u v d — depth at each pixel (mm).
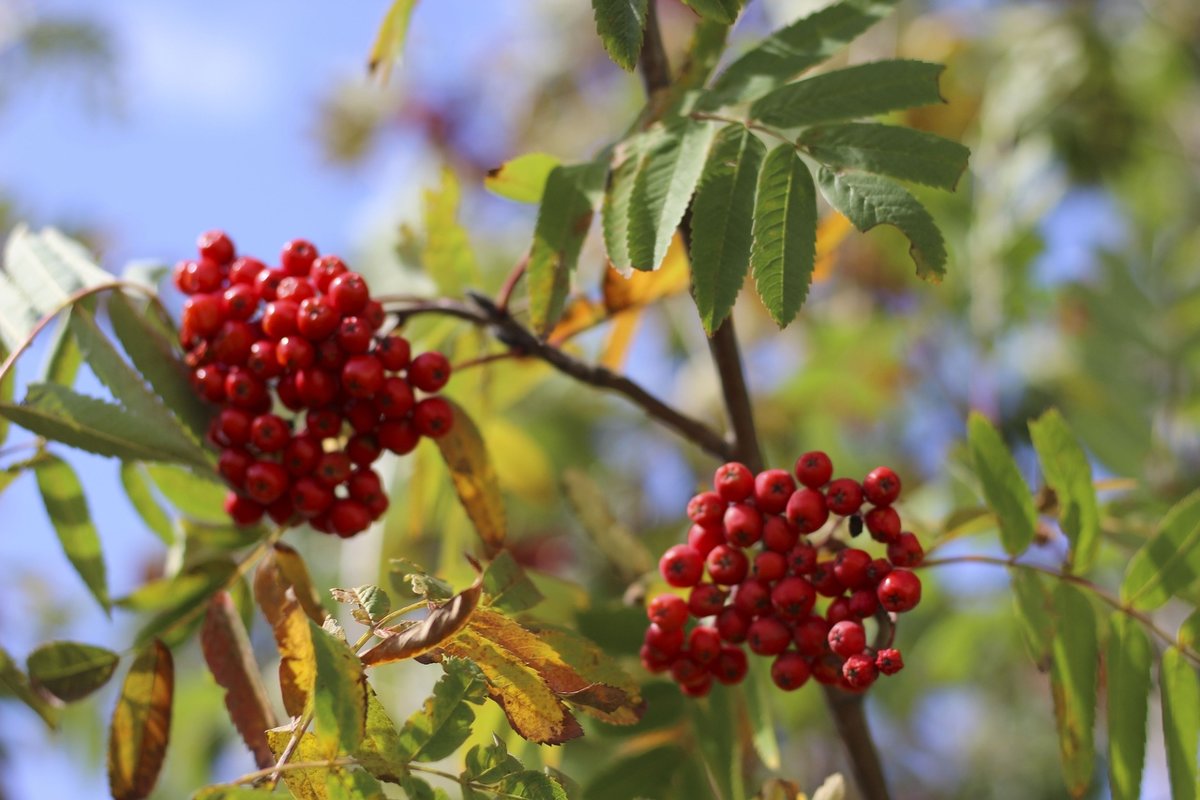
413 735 641
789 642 685
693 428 750
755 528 683
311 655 658
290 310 711
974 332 1111
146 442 708
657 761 744
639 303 771
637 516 1246
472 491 732
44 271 738
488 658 655
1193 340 1015
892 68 684
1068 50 1179
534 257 703
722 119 688
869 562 678
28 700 712
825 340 1202
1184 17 1207
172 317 744
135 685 714
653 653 695
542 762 754
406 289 796
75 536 732
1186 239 1123
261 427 711
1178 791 695
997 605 1096
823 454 686
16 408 698
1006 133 1150
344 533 726
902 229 657
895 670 666
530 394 1254
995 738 1290
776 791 692
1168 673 700
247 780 634
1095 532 707
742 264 665
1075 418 1004
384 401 715
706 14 649
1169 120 1203
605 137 1357
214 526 755
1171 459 984
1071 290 1067
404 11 757
